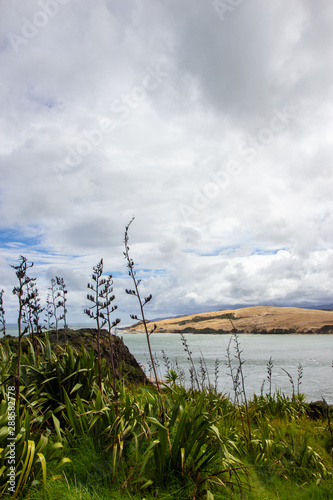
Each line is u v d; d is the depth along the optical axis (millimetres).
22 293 3521
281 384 15977
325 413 7012
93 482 3158
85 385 4680
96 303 3924
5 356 4641
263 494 3436
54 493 2814
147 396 4359
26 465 2791
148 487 3172
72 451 3529
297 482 3980
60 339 9523
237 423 5480
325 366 22656
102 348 6820
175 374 6484
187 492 3123
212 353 29812
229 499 3189
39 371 4688
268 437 4656
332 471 4203
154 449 3334
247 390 13703
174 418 3729
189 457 3459
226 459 3422
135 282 4324
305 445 4617
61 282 7254
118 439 3307
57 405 4441
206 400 5488
